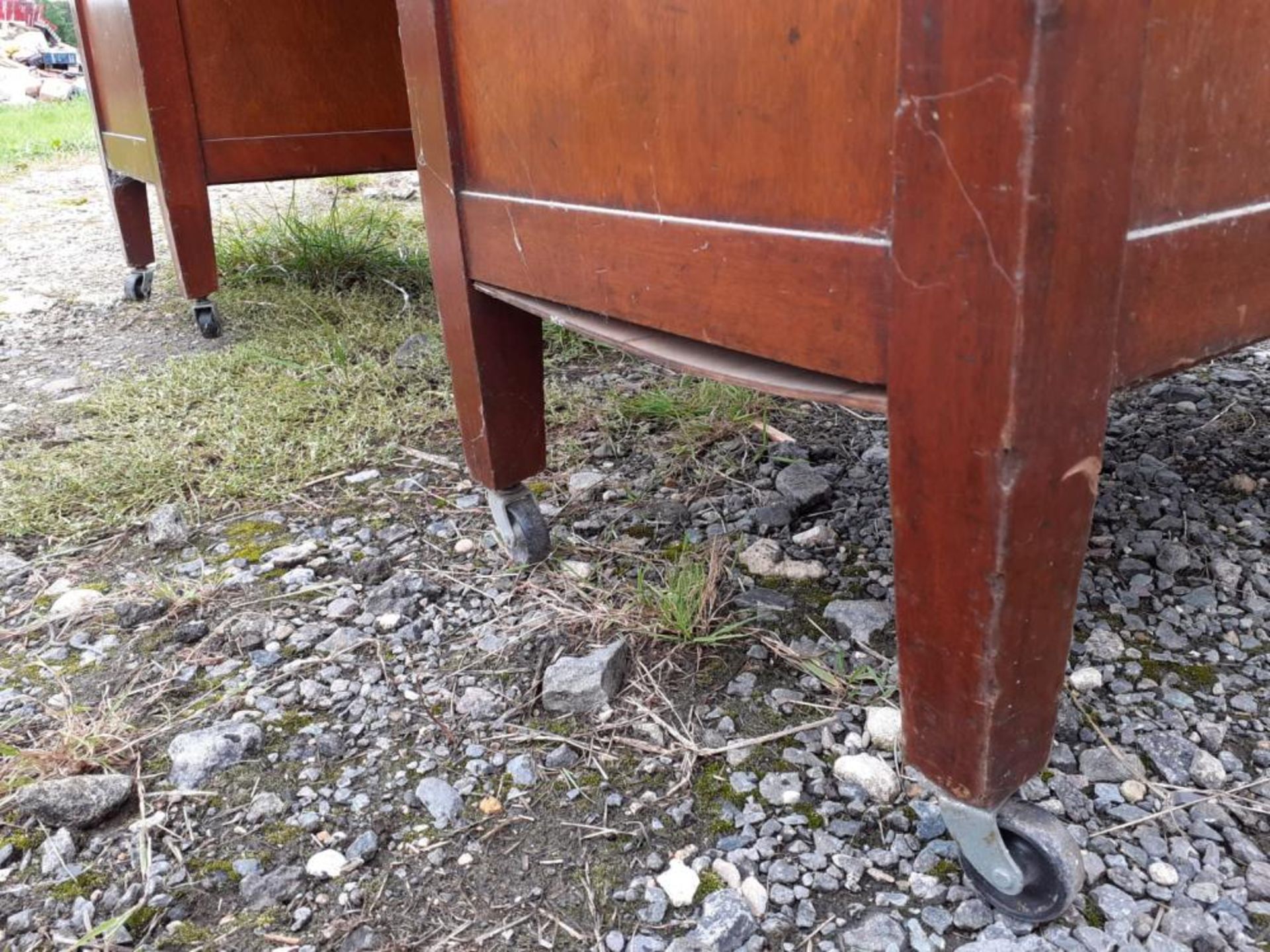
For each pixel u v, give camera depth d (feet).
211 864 2.92
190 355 7.29
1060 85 1.81
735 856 2.85
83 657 3.92
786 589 4.09
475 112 3.59
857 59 2.16
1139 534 4.34
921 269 2.07
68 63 42.57
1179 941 2.50
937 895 2.68
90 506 5.09
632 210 2.95
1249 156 2.33
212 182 7.33
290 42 7.25
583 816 3.04
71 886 2.87
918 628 2.34
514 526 4.31
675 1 2.57
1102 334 2.08
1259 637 3.67
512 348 4.09
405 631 3.94
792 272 2.45
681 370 2.85
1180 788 3.00
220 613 4.16
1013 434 1.99
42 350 7.70
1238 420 5.40
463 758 3.30
